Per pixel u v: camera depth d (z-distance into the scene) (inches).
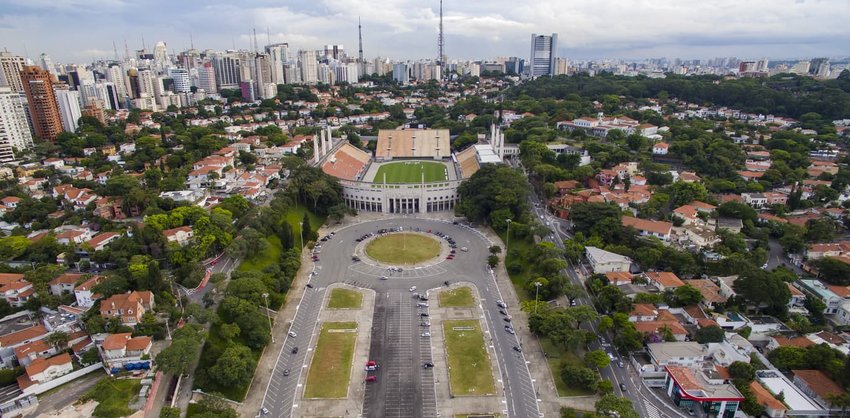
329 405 6427.2
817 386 6358.3
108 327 7071.9
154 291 7859.3
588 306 7751.0
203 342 7224.4
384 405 6427.2
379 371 7066.9
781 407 5974.4
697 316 7839.6
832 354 6663.4
